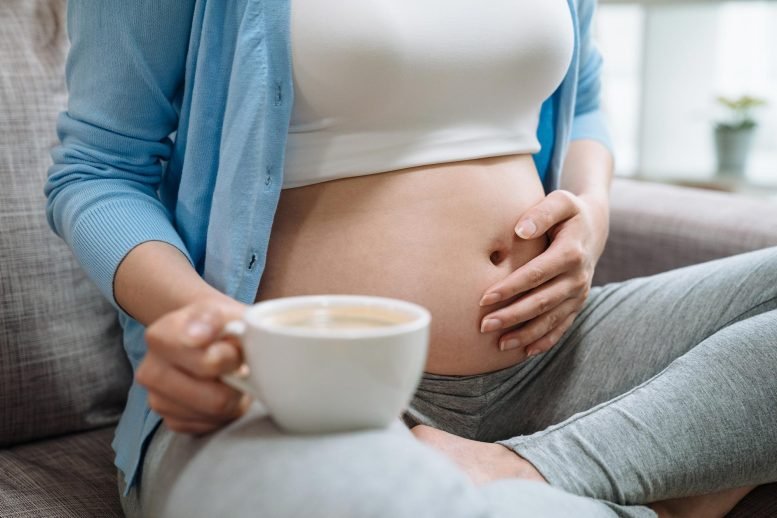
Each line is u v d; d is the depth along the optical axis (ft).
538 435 2.56
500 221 2.90
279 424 1.85
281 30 2.61
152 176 2.91
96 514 2.88
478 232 2.85
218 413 1.93
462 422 3.02
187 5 2.69
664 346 3.02
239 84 2.64
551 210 2.91
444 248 2.78
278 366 1.68
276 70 2.63
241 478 1.77
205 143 2.79
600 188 3.56
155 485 2.18
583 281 2.93
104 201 2.64
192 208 2.85
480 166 2.94
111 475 3.19
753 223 3.97
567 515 2.06
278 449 1.78
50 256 3.46
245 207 2.65
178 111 3.01
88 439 3.53
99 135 2.77
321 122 2.76
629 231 4.35
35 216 3.44
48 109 3.53
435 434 2.59
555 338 2.97
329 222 2.79
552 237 3.04
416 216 2.79
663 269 4.22
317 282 2.76
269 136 2.62
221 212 2.69
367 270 2.74
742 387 2.55
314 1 2.63
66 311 3.51
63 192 2.73
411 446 1.80
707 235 4.05
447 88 2.81
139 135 2.82
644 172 8.21
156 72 2.75
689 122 8.19
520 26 2.88
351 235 2.76
